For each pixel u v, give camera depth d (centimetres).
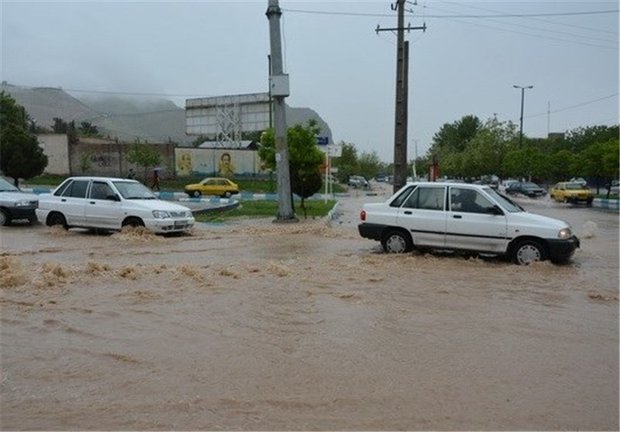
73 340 586
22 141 3703
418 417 411
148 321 660
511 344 587
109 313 694
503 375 496
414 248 1214
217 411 418
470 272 999
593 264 1107
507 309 736
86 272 946
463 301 779
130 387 462
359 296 798
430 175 3152
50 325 641
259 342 584
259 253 1223
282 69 1964
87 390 456
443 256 1166
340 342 586
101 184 1565
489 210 1112
